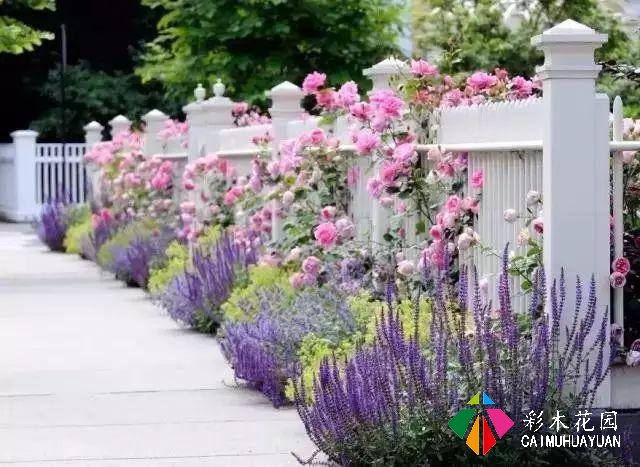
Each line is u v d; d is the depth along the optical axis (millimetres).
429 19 22453
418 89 12688
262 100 27391
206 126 20047
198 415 10672
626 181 9945
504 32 22047
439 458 8195
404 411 8477
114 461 9211
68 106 43000
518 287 9914
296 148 14273
